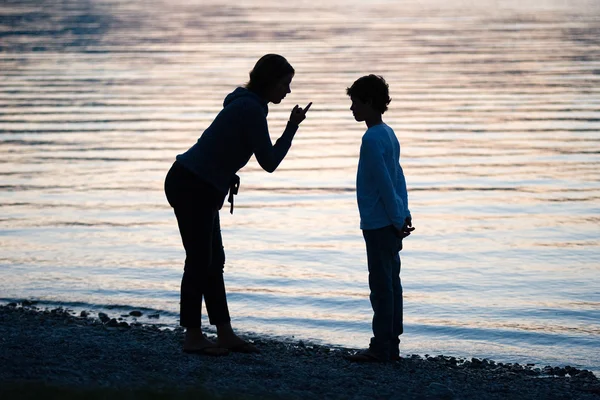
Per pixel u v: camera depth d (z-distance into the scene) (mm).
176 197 10766
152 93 49344
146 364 10633
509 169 30031
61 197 26016
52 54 67500
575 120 39844
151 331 13766
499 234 21750
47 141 35844
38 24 91000
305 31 82312
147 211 24266
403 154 32938
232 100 10711
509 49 67438
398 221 10914
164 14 101875
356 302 16234
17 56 66312
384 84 11164
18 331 13094
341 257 19547
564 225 22609
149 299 16375
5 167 30562
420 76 54625
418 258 19547
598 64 58625
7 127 39094
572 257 19594
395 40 74750
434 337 14375
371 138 10930
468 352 13641
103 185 27781
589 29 80875
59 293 16703
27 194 26406
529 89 49188
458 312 15727
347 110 43906
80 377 9680
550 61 60438
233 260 19250
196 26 87875
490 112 42469
